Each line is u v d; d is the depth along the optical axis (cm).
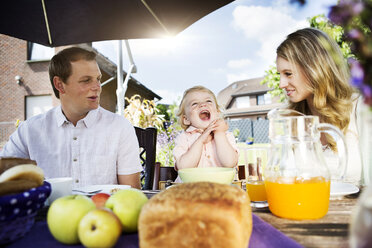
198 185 56
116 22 183
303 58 142
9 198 52
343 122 143
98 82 154
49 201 87
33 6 172
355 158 139
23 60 960
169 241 48
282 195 68
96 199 75
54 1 170
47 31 188
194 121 180
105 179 161
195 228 48
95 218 51
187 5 172
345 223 63
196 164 157
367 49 28
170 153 305
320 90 143
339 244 51
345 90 142
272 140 74
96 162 159
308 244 52
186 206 49
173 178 157
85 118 159
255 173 89
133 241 57
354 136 143
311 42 142
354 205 78
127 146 167
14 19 179
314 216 66
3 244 55
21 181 57
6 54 967
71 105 153
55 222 54
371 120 30
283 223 66
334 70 139
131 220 59
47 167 155
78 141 157
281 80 154
